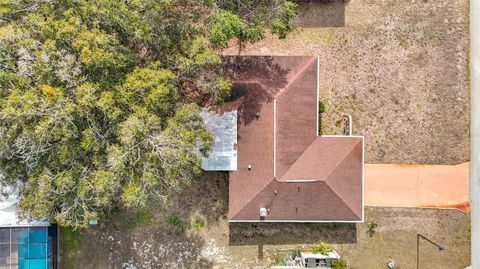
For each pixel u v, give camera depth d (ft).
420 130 85.56
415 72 85.81
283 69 80.38
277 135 78.48
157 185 69.36
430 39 85.76
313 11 85.97
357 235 85.15
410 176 85.35
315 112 80.23
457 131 85.20
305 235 85.25
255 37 73.61
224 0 72.38
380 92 85.92
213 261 85.61
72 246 85.76
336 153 79.82
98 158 66.85
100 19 63.98
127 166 67.10
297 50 85.92
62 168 68.33
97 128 65.92
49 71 62.18
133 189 66.69
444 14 85.76
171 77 67.21
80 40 61.77
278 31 74.13
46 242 80.33
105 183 64.95
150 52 70.54
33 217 72.13
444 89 85.51
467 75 85.35
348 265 84.94
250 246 85.46
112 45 64.80
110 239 85.92
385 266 84.94
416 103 85.76
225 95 77.97
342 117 86.02
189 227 85.76
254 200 79.56
